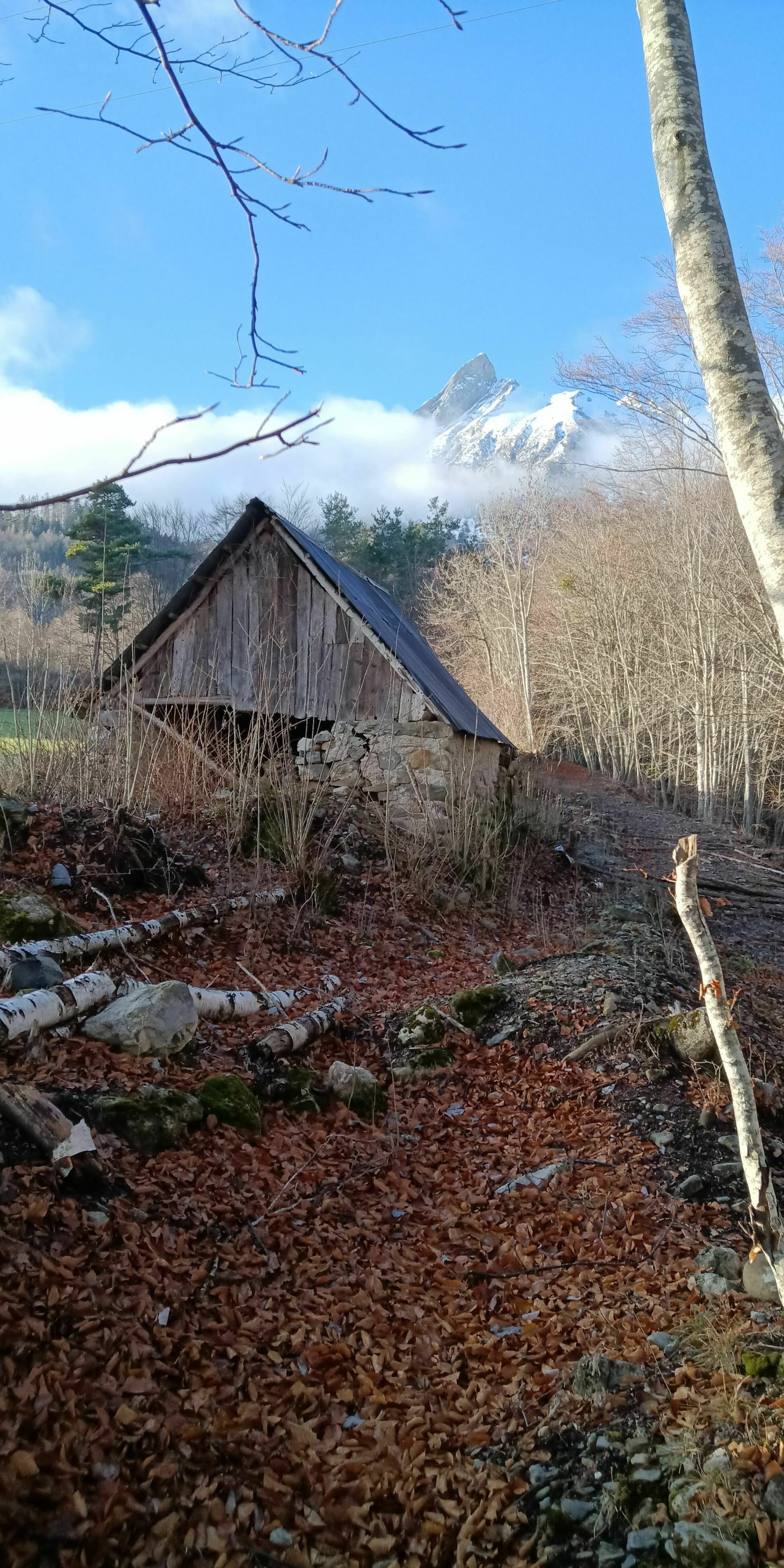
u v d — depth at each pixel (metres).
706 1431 2.99
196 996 5.94
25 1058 4.81
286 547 13.36
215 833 9.89
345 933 8.89
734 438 2.54
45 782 9.38
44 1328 3.21
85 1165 4.02
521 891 11.94
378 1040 6.57
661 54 2.81
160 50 2.16
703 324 2.63
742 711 24.30
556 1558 2.68
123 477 1.50
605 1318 3.78
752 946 11.25
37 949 5.87
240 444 1.53
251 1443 3.09
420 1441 3.17
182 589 13.62
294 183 2.27
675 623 29.25
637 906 11.71
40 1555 2.53
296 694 13.17
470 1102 5.91
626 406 18.52
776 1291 3.74
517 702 34.81
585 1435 3.10
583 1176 4.97
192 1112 4.74
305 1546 2.76
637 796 29.28
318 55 2.24
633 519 32.97
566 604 36.97
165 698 13.32
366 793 12.50
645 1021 6.35
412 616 49.97
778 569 2.43
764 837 25.28
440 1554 2.75
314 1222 4.40
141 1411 3.07
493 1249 4.42
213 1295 3.73
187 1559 2.65
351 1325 3.78
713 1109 5.45
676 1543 2.61
